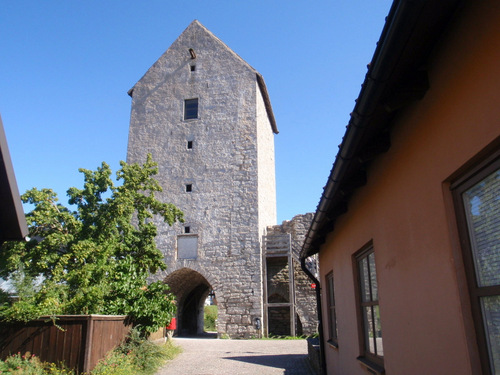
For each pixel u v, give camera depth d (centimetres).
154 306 1169
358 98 307
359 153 386
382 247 412
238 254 2170
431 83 290
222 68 2484
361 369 520
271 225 2595
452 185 272
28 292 1011
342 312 645
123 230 1445
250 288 2114
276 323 2280
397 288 370
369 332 512
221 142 2356
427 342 305
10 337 930
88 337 900
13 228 470
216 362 1195
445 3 237
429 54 287
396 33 245
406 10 229
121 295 1144
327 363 868
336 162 405
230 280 2144
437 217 285
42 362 891
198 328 2755
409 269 339
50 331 921
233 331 2069
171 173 2352
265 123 2648
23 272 1072
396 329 375
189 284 2425
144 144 2430
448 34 262
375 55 267
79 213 1332
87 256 1186
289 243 2162
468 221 261
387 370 404
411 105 327
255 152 2314
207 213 2258
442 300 280
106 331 988
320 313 930
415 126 320
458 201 269
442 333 281
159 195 2325
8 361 855
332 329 802
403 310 356
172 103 2478
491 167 233
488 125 223
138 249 1488
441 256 280
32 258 1175
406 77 297
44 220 1234
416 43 263
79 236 1287
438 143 281
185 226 2258
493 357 237
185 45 2580
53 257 1198
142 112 2495
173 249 2231
